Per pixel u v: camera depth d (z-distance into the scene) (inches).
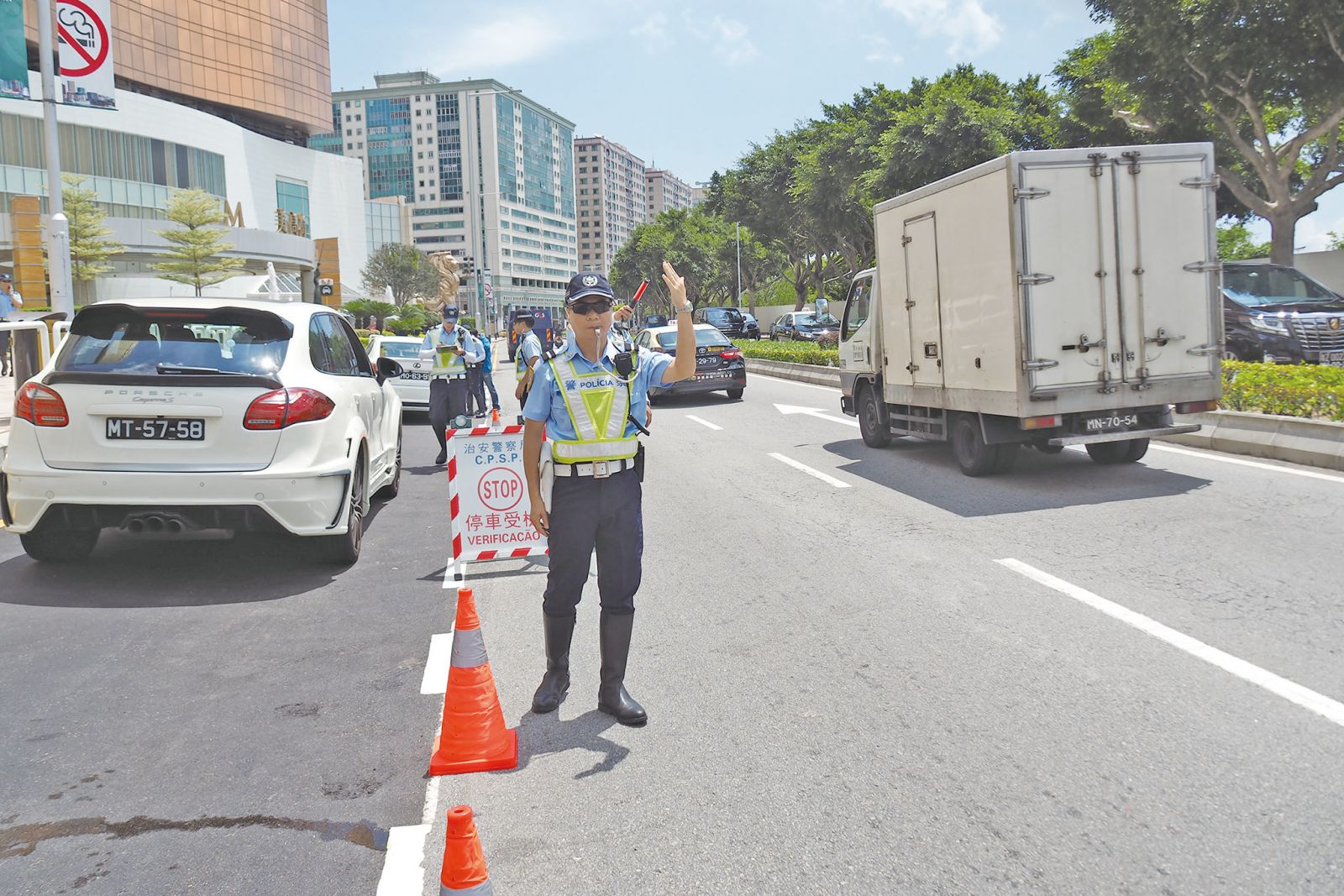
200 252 2292.1
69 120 2332.7
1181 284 354.6
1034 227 343.0
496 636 217.8
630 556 166.6
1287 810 126.2
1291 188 1290.6
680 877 117.4
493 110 6850.4
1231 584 225.5
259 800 140.7
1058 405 347.9
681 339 164.9
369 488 309.1
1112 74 983.6
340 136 7126.0
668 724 164.1
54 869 123.3
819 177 1716.3
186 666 197.0
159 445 245.4
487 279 3863.2
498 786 143.6
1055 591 228.4
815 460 458.6
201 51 3046.3
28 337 490.6
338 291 2193.7
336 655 203.2
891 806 132.4
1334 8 784.3
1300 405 404.8
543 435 169.0
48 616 229.5
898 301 442.3
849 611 221.5
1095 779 137.0
